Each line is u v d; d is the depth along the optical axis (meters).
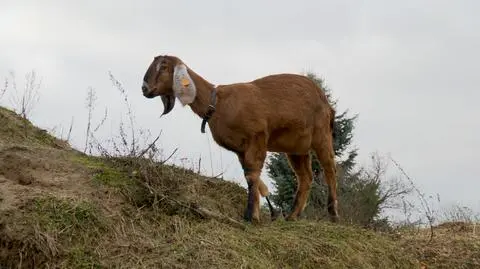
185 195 5.25
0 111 5.91
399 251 5.39
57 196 4.74
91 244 4.57
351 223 5.79
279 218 5.54
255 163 5.34
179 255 4.55
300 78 5.77
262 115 5.38
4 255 4.44
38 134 5.89
